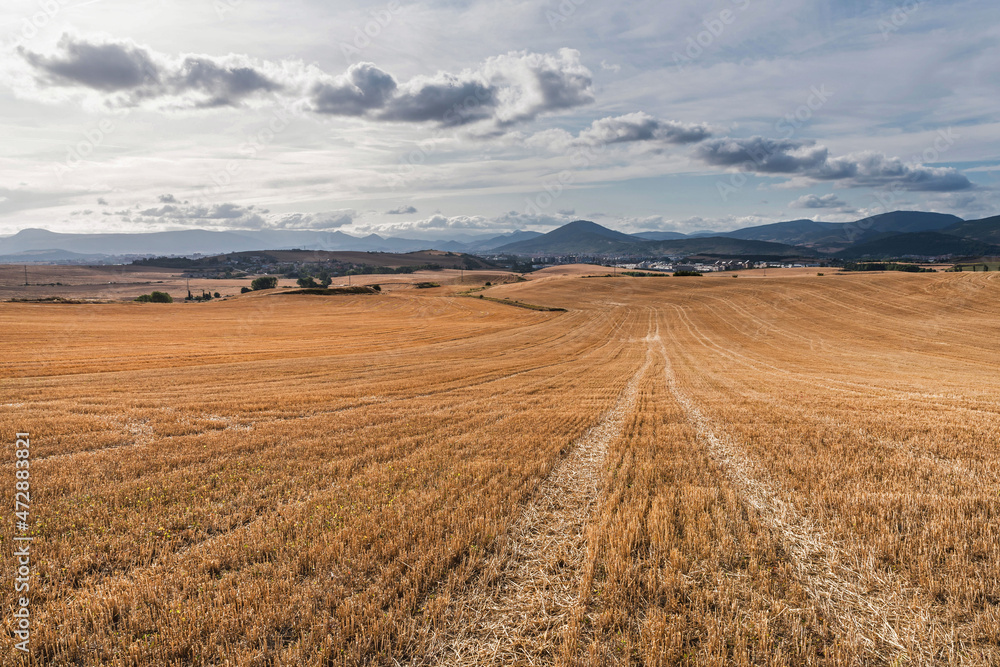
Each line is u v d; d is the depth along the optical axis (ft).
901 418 43.91
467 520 22.39
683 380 81.61
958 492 24.67
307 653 14.07
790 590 16.52
